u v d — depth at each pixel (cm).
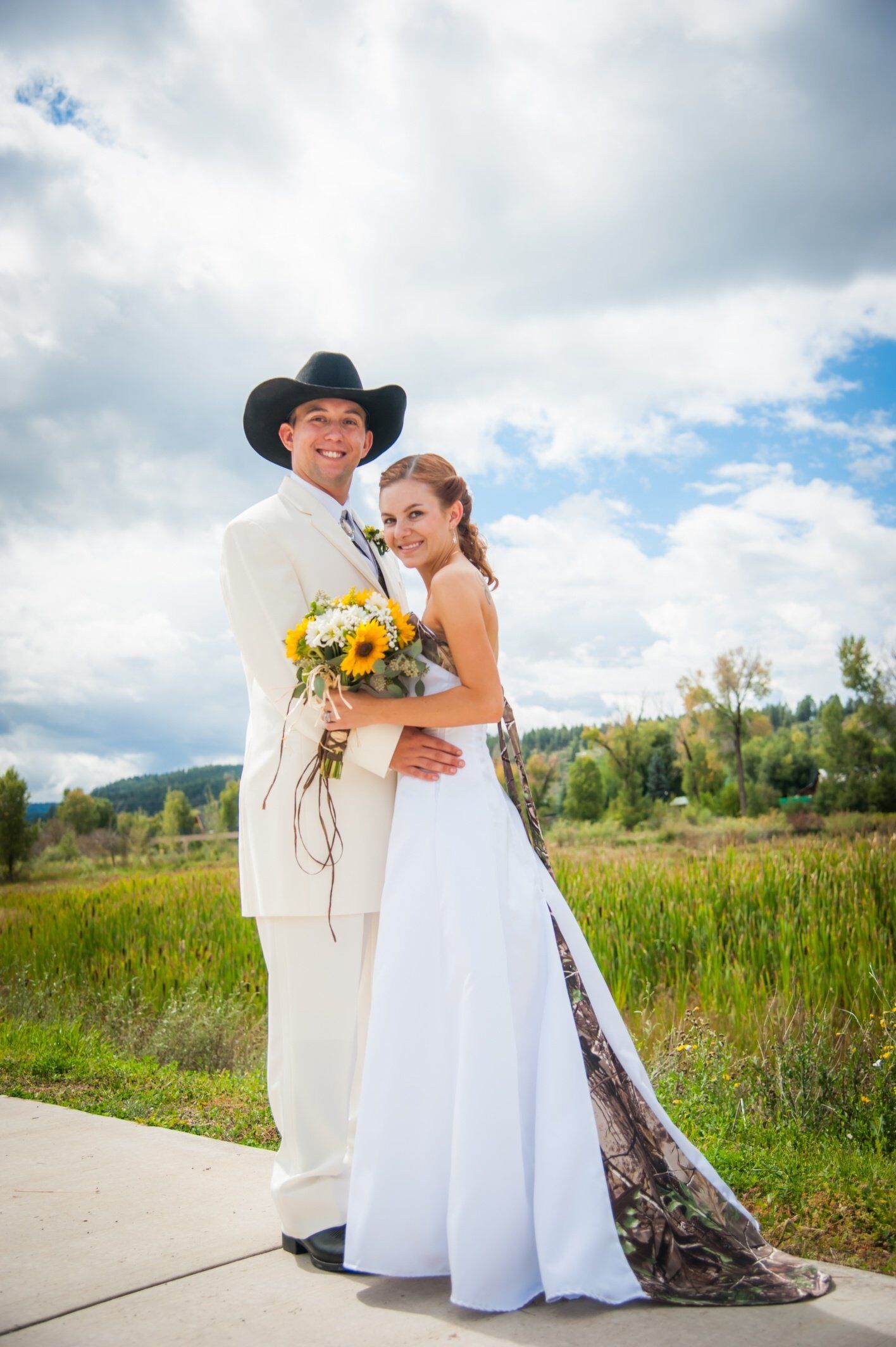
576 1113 268
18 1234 315
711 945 672
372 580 335
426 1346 232
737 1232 277
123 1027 692
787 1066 443
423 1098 271
